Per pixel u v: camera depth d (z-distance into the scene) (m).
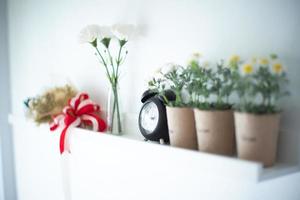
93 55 1.11
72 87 1.15
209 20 0.78
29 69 1.45
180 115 0.73
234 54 0.74
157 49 0.90
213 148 0.66
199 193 0.76
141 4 0.94
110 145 0.94
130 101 0.99
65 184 1.20
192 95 0.77
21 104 1.53
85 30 0.94
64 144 1.07
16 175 1.62
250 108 0.61
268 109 0.62
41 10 1.34
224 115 0.66
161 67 0.85
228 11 0.75
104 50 1.04
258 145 0.60
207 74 0.69
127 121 0.99
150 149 0.78
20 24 1.48
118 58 0.96
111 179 0.99
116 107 0.98
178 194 0.80
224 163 0.60
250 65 0.60
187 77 0.75
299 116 0.65
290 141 0.66
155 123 0.81
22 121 1.43
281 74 0.61
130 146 0.84
